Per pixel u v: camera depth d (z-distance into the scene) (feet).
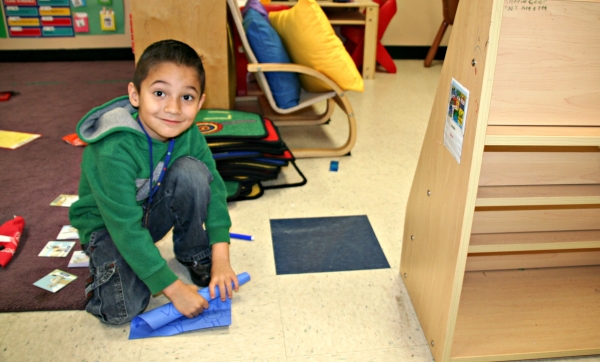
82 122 4.06
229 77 8.33
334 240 5.69
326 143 8.50
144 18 6.87
